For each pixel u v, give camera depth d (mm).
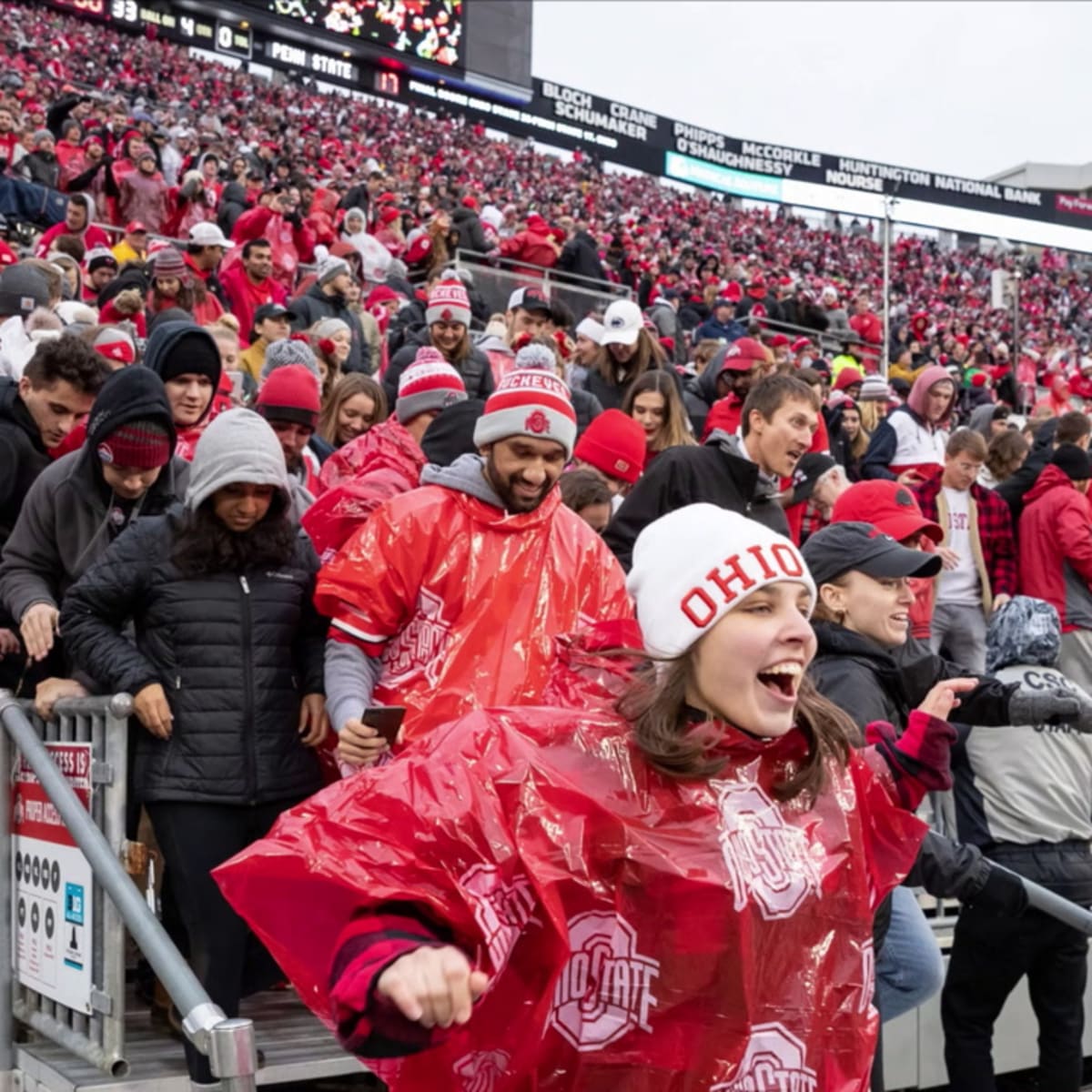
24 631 3633
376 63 42781
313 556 3686
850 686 3344
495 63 44500
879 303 36000
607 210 41344
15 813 3910
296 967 1889
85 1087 3359
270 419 5059
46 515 3842
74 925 3539
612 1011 1932
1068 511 6949
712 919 1939
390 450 4621
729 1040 1938
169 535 3537
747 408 4742
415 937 1716
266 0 40000
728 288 20609
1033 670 4609
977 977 4434
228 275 11414
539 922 1916
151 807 3436
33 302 6906
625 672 2123
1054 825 4418
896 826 2211
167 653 3465
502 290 15695
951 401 8359
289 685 3547
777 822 2037
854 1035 2064
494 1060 1971
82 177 15141
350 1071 3619
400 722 2895
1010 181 38438
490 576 3314
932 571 3395
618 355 7449
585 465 5375
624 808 1957
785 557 2053
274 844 1842
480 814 1858
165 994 3824
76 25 37094
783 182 46875
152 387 3713
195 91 36188
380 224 20031
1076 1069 4504
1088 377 21750
